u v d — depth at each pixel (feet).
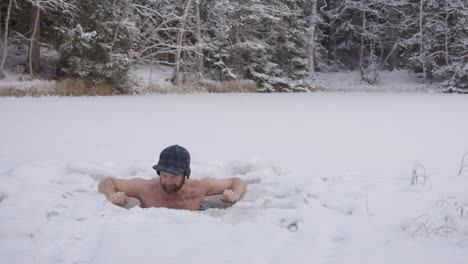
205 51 87.15
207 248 7.44
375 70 107.45
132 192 12.14
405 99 62.59
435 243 7.88
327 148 20.90
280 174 14.99
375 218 9.38
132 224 8.78
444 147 21.06
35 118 31.73
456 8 94.63
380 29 112.27
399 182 13.17
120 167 15.46
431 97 68.49
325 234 8.25
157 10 76.23
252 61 87.51
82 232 8.32
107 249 7.39
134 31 66.95
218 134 25.63
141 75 75.46
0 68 60.23
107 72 62.28
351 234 8.38
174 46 71.46
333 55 120.98
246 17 80.28
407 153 19.38
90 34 58.85
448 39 99.91
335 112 41.19
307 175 14.35
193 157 17.22
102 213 9.57
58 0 60.90
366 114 39.29
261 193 12.44
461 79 92.43
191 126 29.25
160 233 8.18
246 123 31.60
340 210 10.28
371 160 17.79
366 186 12.62
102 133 25.17
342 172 15.11
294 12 91.25
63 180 13.08
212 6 79.87
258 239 7.88
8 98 50.24
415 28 105.60
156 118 33.73
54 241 7.81
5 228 8.07
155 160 16.61
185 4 74.23
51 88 57.26
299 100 58.54
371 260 7.11
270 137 24.73
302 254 7.25
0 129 25.63
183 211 9.83
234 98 60.80
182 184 11.85
